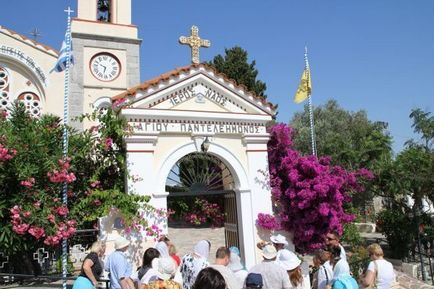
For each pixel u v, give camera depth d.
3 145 8.21
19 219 7.94
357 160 19.84
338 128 29.70
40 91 18.69
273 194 10.48
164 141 9.72
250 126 10.60
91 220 9.21
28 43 18.56
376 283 6.48
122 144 9.58
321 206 9.83
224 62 27.47
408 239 14.65
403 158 15.09
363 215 25.09
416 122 22.77
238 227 10.27
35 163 8.56
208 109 10.24
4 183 8.36
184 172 10.38
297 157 10.55
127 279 6.67
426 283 12.57
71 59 9.80
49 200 8.52
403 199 16.39
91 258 6.70
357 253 12.67
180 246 17.64
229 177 10.63
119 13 20.36
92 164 9.88
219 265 5.50
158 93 9.62
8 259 9.64
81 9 19.58
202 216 11.80
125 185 9.35
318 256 7.00
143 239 8.98
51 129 9.73
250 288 4.54
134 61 20.09
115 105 9.47
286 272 5.56
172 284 4.90
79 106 18.61
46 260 10.12
